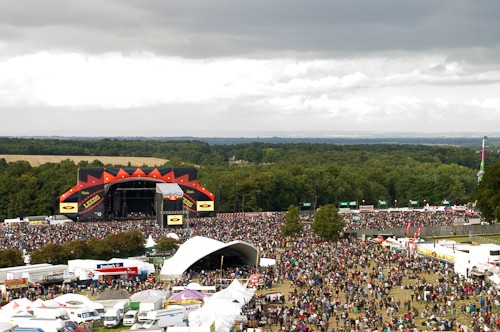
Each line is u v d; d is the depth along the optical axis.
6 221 191.75
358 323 81.69
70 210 197.25
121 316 83.62
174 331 67.88
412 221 189.75
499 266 107.00
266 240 147.38
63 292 100.38
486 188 167.62
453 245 127.06
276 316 83.56
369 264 122.38
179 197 179.25
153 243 140.25
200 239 121.94
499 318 82.44
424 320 83.69
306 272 112.12
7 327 70.69
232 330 74.56
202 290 95.12
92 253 126.94
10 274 101.12
